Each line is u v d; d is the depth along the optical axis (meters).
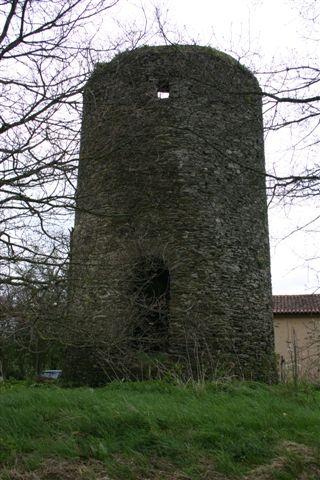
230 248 10.37
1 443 4.36
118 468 3.90
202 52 5.38
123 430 4.62
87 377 9.71
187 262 10.02
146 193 9.95
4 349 5.81
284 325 21.78
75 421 4.83
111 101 5.23
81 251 5.66
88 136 5.11
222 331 9.86
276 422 4.74
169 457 4.11
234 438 4.38
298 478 3.71
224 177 10.50
